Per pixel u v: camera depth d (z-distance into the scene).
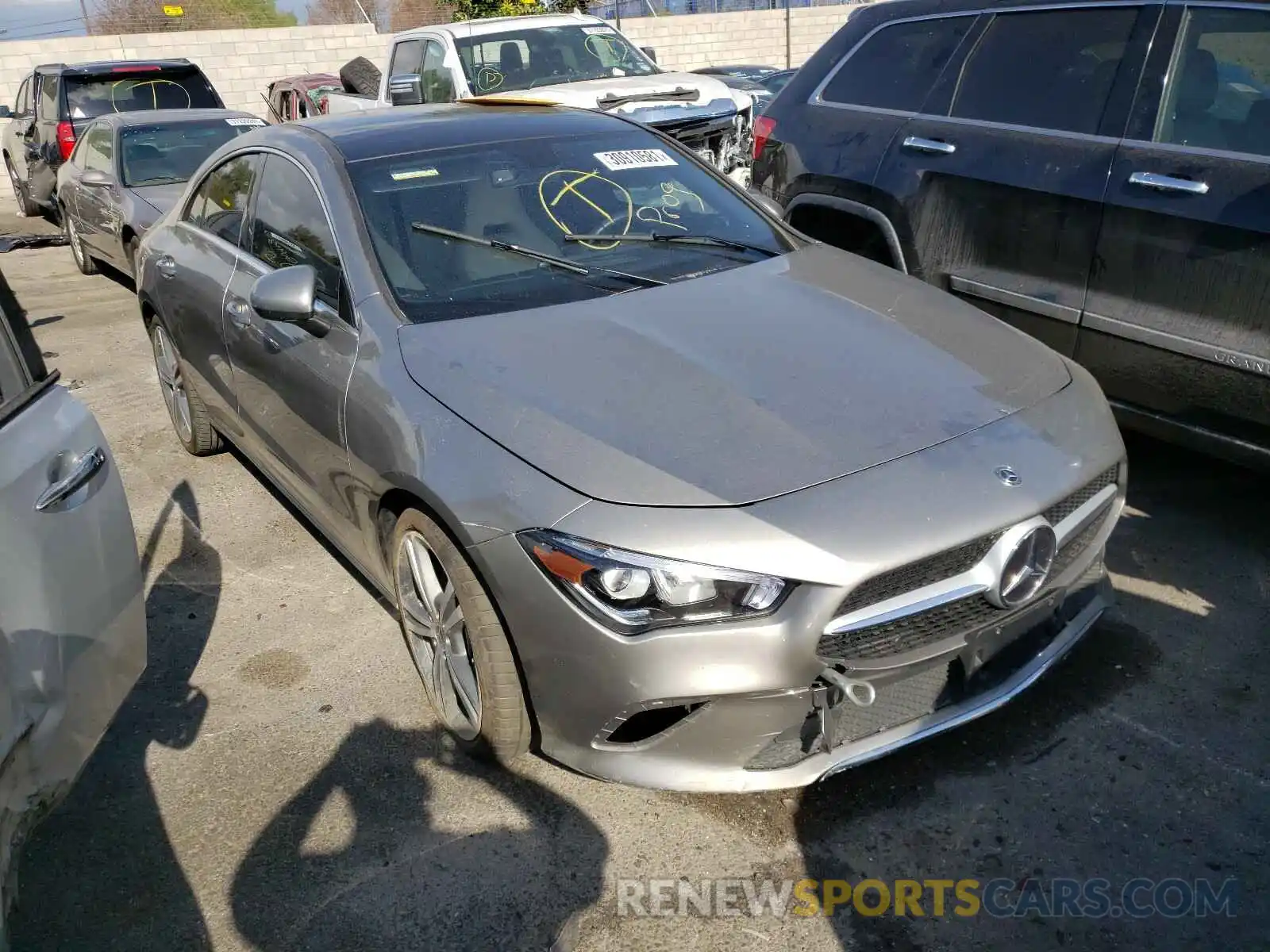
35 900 2.52
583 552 2.33
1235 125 3.66
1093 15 4.16
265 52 18.31
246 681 3.36
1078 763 2.79
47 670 2.14
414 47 9.52
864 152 4.85
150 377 6.57
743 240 3.78
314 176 3.62
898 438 2.56
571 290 3.28
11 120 14.50
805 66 5.40
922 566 2.36
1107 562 3.73
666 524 2.30
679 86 8.73
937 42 4.73
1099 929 2.30
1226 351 3.58
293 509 4.58
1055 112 4.19
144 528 4.47
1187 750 2.81
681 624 2.30
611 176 3.88
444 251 3.36
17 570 2.08
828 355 2.91
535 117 4.17
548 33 9.30
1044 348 3.18
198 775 2.93
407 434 2.76
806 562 2.25
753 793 2.69
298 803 2.80
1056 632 2.90
